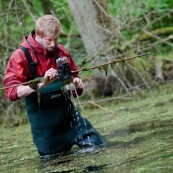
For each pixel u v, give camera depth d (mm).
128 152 8930
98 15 19125
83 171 8094
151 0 21438
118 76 19438
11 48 18469
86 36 19375
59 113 10227
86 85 19875
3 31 19281
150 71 20234
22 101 18781
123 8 19391
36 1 23688
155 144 9203
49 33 9742
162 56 20781
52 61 10039
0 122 18281
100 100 17984
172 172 7004
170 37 19422
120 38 19516
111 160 8539
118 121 13523
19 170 9156
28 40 10055
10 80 9883
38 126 10266
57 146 10289
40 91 10102
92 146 10188
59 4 20688
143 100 17703
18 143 12820
